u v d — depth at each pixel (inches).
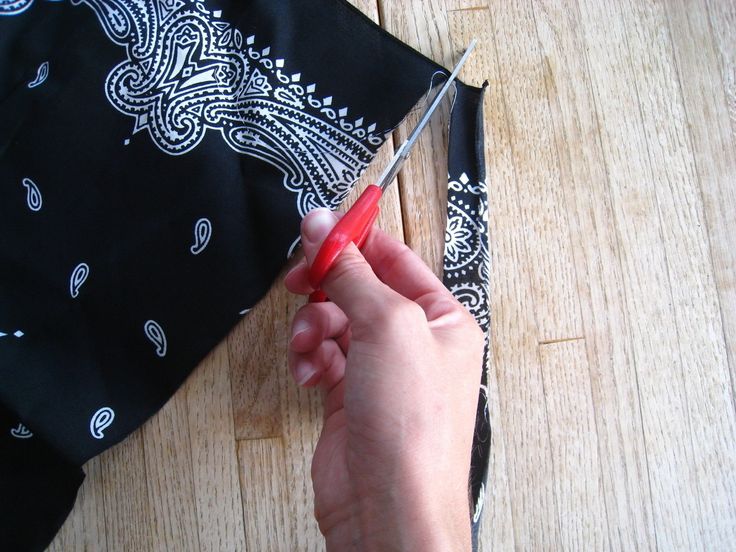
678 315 21.7
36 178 19.7
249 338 20.4
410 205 21.1
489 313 20.8
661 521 20.9
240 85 20.2
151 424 20.0
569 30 22.2
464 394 15.4
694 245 22.0
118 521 19.8
